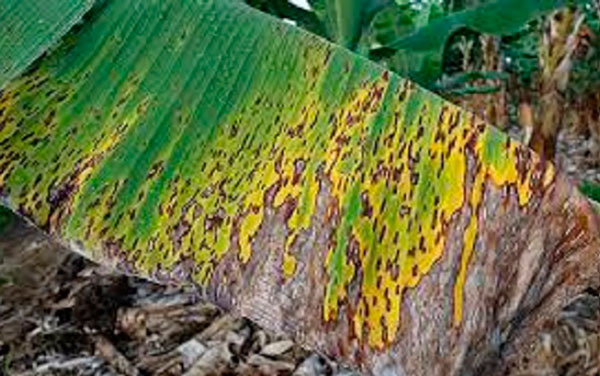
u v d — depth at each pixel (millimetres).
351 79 778
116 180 762
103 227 739
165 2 861
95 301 1939
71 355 1825
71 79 832
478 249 693
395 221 711
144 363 1771
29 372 1750
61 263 2152
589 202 688
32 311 1957
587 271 681
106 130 796
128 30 850
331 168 736
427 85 1642
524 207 692
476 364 685
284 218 723
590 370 1596
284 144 761
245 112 789
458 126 729
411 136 738
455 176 715
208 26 839
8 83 769
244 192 742
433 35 1342
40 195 760
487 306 686
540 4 1306
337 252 706
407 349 682
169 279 715
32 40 785
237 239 722
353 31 1366
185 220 737
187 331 1866
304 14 1491
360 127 749
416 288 692
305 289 698
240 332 1818
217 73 812
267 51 818
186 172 764
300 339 689
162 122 791
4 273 2104
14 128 802
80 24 865
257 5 1478
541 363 1580
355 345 685
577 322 1719
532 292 687
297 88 790
